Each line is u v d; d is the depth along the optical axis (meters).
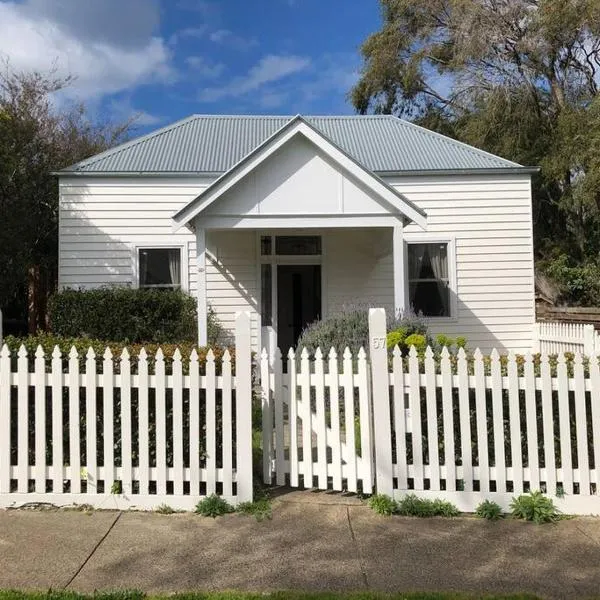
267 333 10.38
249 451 5.33
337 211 10.74
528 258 13.99
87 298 11.48
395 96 30.12
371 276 13.94
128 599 3.73
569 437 5.27
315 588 3.97
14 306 17.86
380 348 5.41
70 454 5.34
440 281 14.08
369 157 14.58
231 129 16.16
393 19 28.55
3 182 15.77
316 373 5.61
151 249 13.56
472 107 26.30
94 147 25.00
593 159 18.97
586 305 19.69
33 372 5.45
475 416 5.52
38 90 19.02
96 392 5.45
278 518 5.13
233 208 10.66
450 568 4.28
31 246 17.12
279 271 14.09
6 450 5.35
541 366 5.32
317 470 5.61
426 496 5.32
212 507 5.20
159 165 13.75
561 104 23.61
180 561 4.36
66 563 4.31
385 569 4.25
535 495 5.21
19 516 5.15
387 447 5.36
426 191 13.92
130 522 5.05
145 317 11.59
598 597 3.86
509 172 13.88
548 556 4.47
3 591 3.82
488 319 13.97
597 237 22.25
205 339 10.69
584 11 21.30
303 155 10.77
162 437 5.32
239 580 4.08
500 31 23.70
